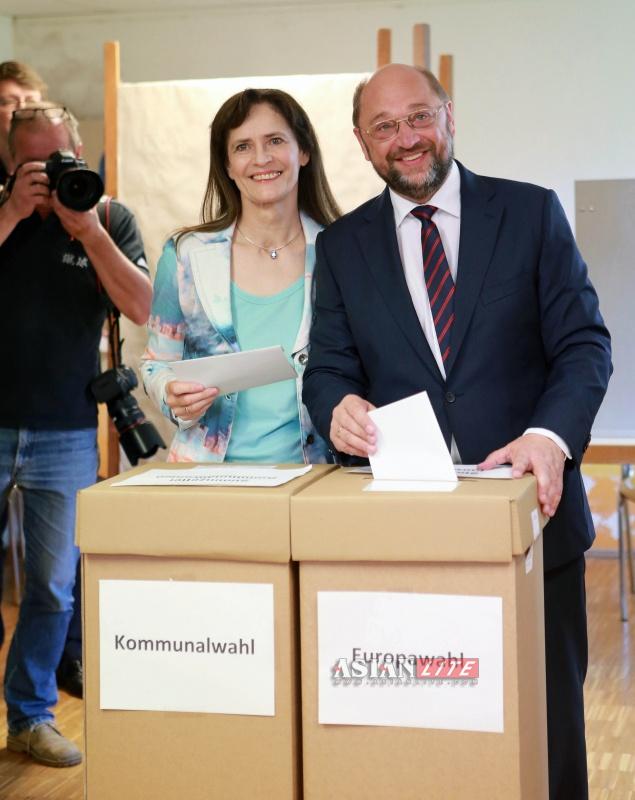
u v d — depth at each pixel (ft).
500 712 4.79
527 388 6.62
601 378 6.29
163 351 7.68
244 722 5.04
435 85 6.73
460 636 4.83
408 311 6.62
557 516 6.51
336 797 4.97
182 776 5.12
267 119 7.41
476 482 5.24
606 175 20.15
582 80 20.07
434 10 20.52
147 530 5.04
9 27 21.93
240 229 7.69
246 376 6.61
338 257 6.96
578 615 6.73
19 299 9.25
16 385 9.29
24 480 9.43
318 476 5.56
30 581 9.62
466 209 6.68
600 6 19.89
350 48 20.93
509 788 4.80
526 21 20.17
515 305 6.51
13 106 10.54
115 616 5.14
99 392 9.37
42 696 9.88
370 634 4.90
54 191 8.77
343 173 10.49
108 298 9.49
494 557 4.72
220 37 21.36
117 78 11.00
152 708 5.13
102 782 5.21
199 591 5.05
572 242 6.63
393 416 5.45
